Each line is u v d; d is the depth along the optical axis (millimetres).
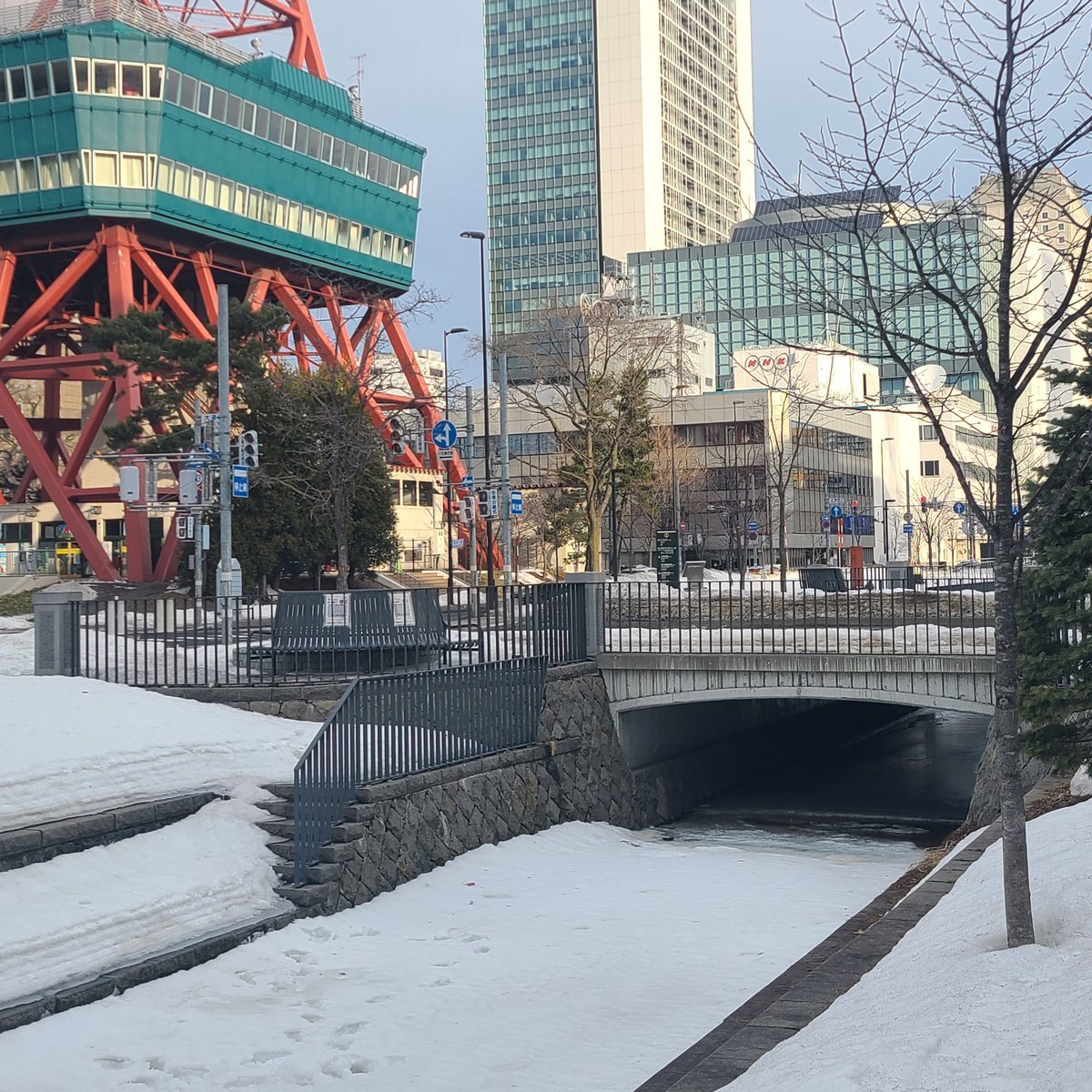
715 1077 7016
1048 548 14953
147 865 12078
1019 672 15156
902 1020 6891
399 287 73500
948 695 20500
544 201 157875
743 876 16469
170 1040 9266
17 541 66750
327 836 13680
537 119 158125
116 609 18594
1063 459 9188
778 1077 6379
